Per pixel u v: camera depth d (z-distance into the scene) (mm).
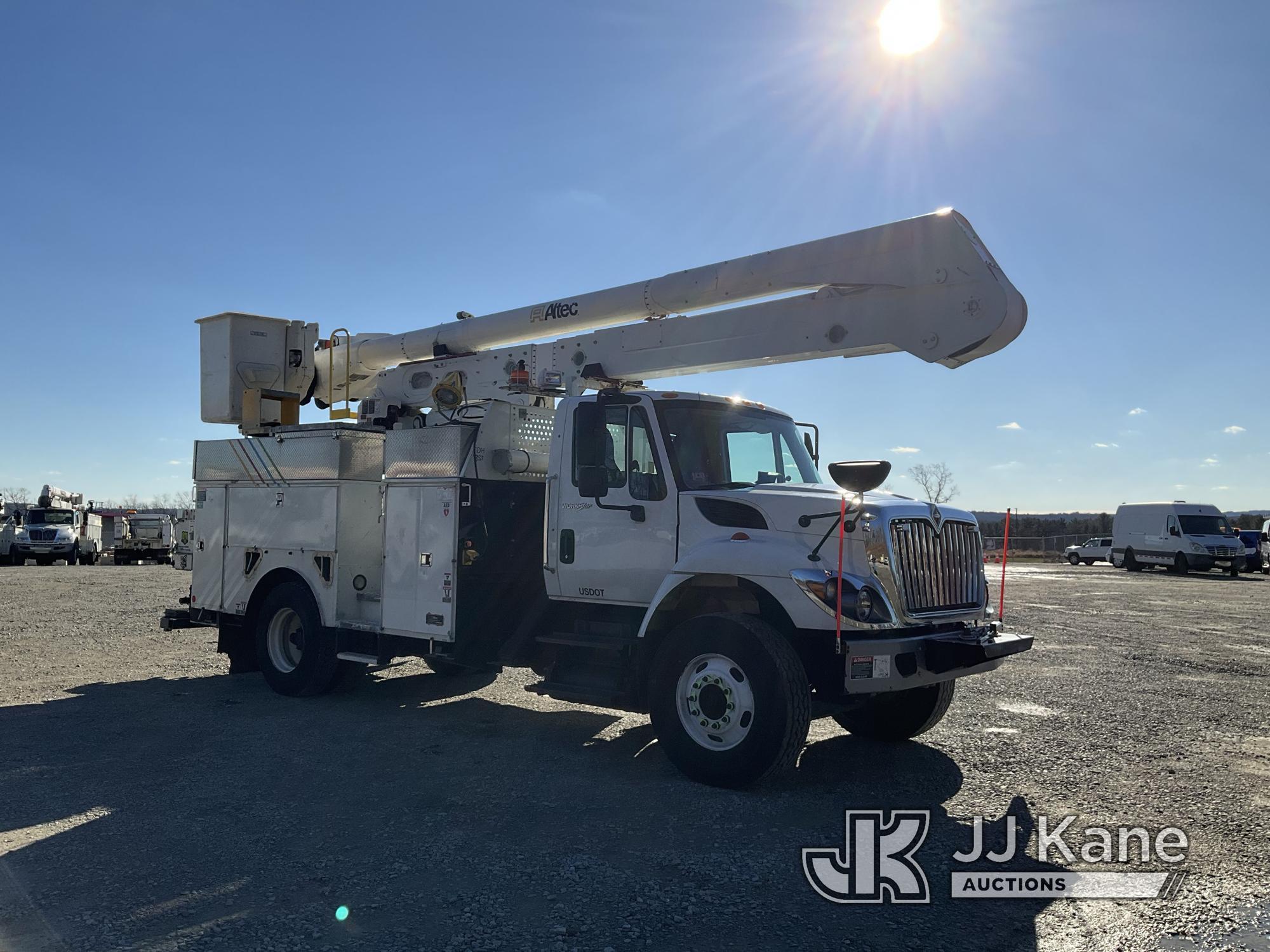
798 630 5637
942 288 6016
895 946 3502
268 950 3410
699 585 6004
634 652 6293
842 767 6117
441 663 9805
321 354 10359
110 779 5715
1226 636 13305
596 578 6613
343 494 8141
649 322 7566
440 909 3787
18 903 3840
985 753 6496
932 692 6633
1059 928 3668
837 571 5508
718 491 6180
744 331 6961
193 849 4473
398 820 4934
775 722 5316
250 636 9258
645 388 6969
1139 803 5316
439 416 7926
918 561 5816
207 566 9531
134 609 16156
